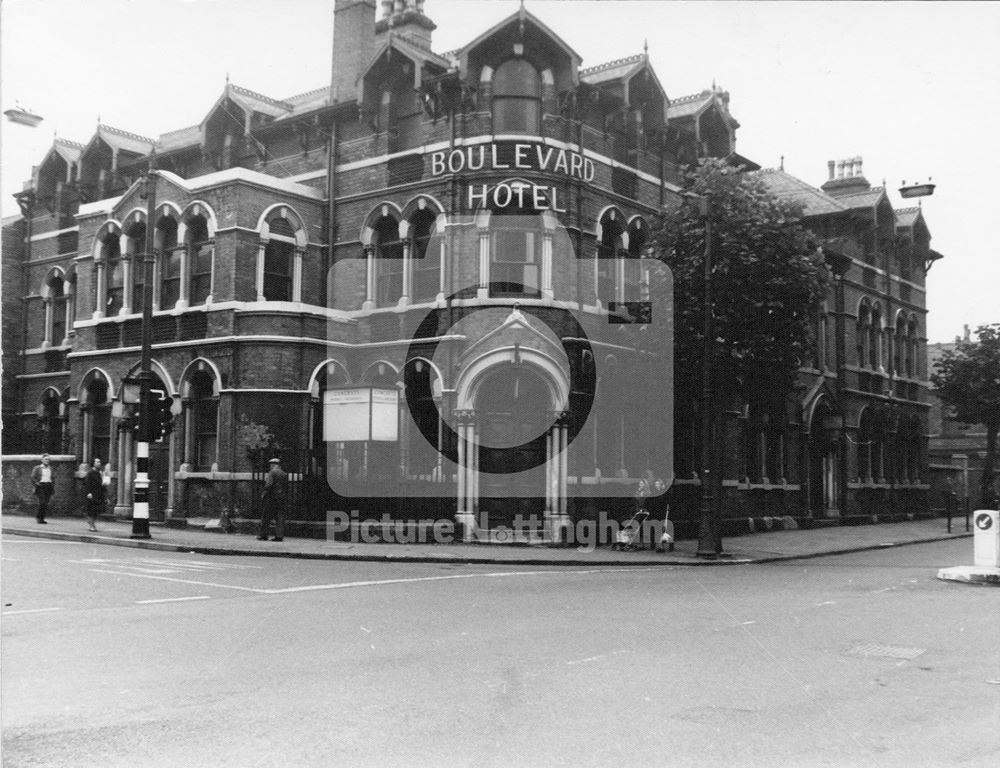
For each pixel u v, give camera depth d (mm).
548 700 6758
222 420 23469
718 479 20844
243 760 5348
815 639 9461
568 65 23078
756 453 30391
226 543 19797
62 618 10414
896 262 39312
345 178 25344
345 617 10578
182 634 9422
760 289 21094
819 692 7098
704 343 20938
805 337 22078
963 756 5496
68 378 30141
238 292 23719
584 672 7715
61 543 20000
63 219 31359
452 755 5445
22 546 18906
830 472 34062
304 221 25000
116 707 6523
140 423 20797
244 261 23891
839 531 30812
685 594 13172
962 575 15484
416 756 5426
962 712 6527
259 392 23109
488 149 22766
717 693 7023
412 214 23922
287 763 5289
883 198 36844
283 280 24766
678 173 26875
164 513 24375
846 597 13062
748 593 13438
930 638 9586
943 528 33406
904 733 5977
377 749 5555
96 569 15156
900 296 39156
